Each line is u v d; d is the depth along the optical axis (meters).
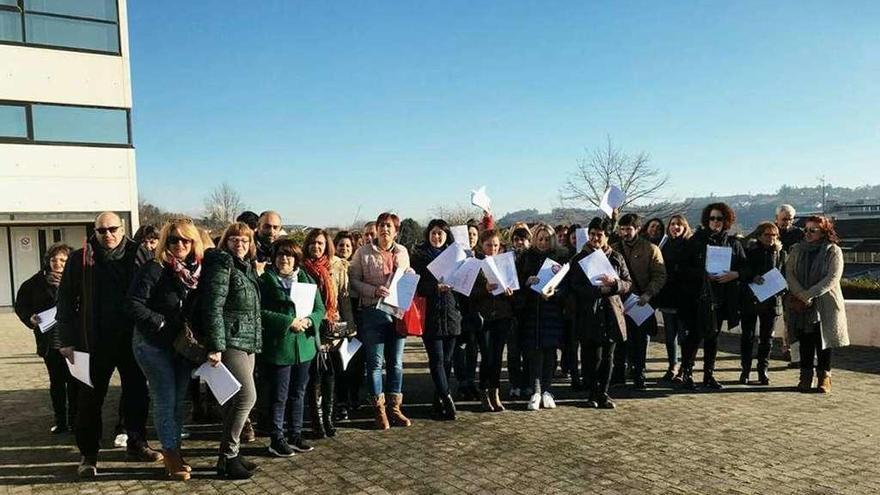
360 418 6.23
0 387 7.80
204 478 4.64
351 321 5.89
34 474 4.76
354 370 6.43
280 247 5.09
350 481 4.54
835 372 8.02
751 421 5.90
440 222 6.46
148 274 4.41
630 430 5.67
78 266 4.72
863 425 5.74
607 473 4.61
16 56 15.84
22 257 17.45
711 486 4.34
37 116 16.17
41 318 5.54
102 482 4.58
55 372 5.76
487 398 6.45
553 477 4.55
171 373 4.54
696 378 7.81
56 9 16.31
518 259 6.60
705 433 5.55
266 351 5.00
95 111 16.98
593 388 6.50
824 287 6.79
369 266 5.94
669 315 7.62
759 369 7.43
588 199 31.91
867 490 4.25
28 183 16.09
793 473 4.57
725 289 7.18
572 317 6.39
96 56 16.92
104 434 5.80
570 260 6.53
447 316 6.07
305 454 5.15
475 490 4.33
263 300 5.05
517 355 6.95
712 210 7.23
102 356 4.68
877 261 41.97
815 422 5.84
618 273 6.36
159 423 4.55
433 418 6.17
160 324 4.35
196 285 4.50
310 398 5.54
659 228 8.26
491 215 7.96
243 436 5.51
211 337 4.35
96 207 17.05
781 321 10.27
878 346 9.46
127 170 17.45
